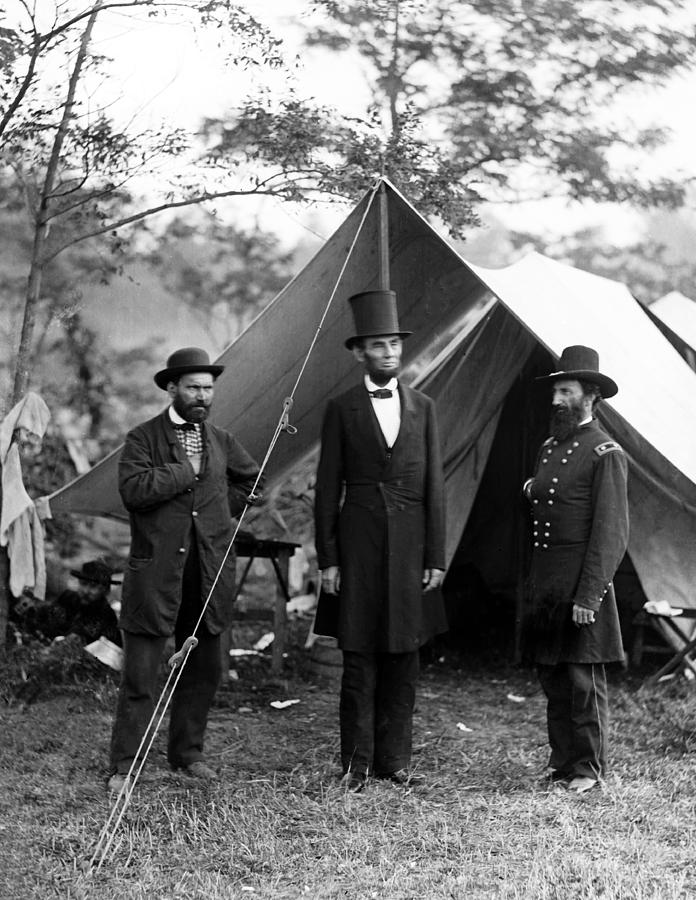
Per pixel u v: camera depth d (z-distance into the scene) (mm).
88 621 7008
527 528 7219
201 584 4531
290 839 3859
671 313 8477
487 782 4566
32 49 6945
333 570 4605
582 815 4078
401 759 4570
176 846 3779
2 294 9336
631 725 5367
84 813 4125
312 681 6535
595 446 4535
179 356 4555
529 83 10625
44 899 3348
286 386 6008
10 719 5508
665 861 3604
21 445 6762
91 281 9641
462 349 6773
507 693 6383
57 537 8664
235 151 8062
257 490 4840
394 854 3711
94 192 8070
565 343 5723
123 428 9539
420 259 5551
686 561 6211
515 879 3473
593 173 10883
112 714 5633
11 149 7535
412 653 4574
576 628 4414
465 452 7047
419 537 4609
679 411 6340
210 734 5336
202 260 10320
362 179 7629
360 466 4598
